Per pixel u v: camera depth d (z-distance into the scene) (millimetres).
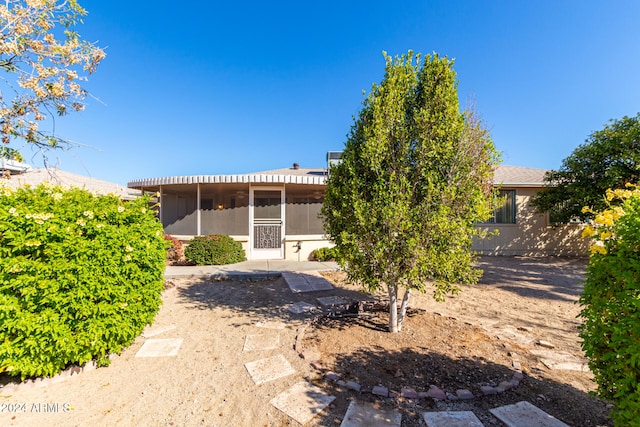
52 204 2971
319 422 2318
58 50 4652
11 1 4332
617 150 9195
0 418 2357
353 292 6352
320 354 3396
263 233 10422
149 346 3709
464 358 3287
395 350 3480
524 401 2551
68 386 2812
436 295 3656
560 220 10828
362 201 3529
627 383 1794
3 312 2545
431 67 3871
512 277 8289
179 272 7789
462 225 3527
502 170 14836
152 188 11758
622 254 1939
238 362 3289
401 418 2354
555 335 4125
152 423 2322
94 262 2957
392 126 3688
